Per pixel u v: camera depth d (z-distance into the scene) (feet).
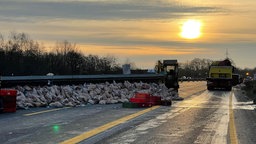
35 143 37.14
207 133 45.29
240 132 46.42
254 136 43.68
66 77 98.84
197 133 45.16
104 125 49.80
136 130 46.37
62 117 57.52
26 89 80.94
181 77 383.65
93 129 46.19
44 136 40.88
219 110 74.13
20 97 73.15
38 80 88.84
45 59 313.12
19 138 39.58
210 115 64.69
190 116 62.44
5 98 62.34
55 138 39.83
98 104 83.41
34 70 291.79
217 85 169.37
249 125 52.95
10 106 63.41
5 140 38.50
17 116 57.93
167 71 152.76
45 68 302.66
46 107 73.00
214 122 55.47
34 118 55.77
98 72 313.12
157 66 163.63
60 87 88.17
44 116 58.39
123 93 101.60
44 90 82.38
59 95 82.84
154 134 43.75
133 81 134.72
